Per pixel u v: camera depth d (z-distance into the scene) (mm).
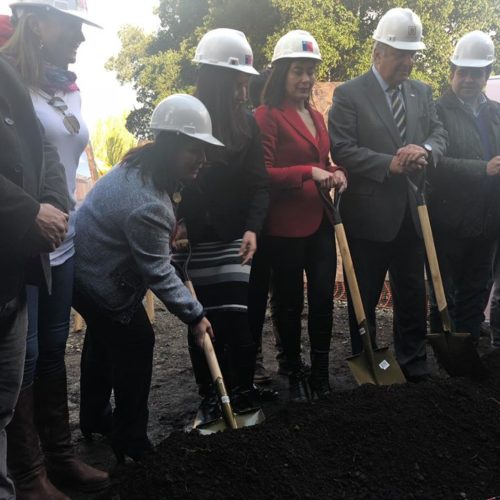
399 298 4148
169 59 21891
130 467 2631
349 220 3980
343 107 3967
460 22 19672
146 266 2703
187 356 5438
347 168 3918
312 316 3869
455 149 4359
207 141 2715
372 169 3814
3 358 2189
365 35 19797
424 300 4121
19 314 2227
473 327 4672
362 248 4000
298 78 3793
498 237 4605
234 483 2504
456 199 4371
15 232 1986
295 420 2932
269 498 2479
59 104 2812
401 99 3998
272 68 3871
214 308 3463
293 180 3664
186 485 2457
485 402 3242
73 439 3672
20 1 2658
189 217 3436
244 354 3561
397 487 2646
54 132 2766
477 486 2686
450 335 3662
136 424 3008
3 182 1975
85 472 3045
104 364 3391
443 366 3750
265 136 3799
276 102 3848
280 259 3836
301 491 2527
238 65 3328
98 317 2900
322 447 2803
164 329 6344
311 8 18656
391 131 3916
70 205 2900
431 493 2627
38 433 3018
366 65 18969
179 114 2707
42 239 2057
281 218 3797
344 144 3914
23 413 2684
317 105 6879
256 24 20047
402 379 3629
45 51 2760
